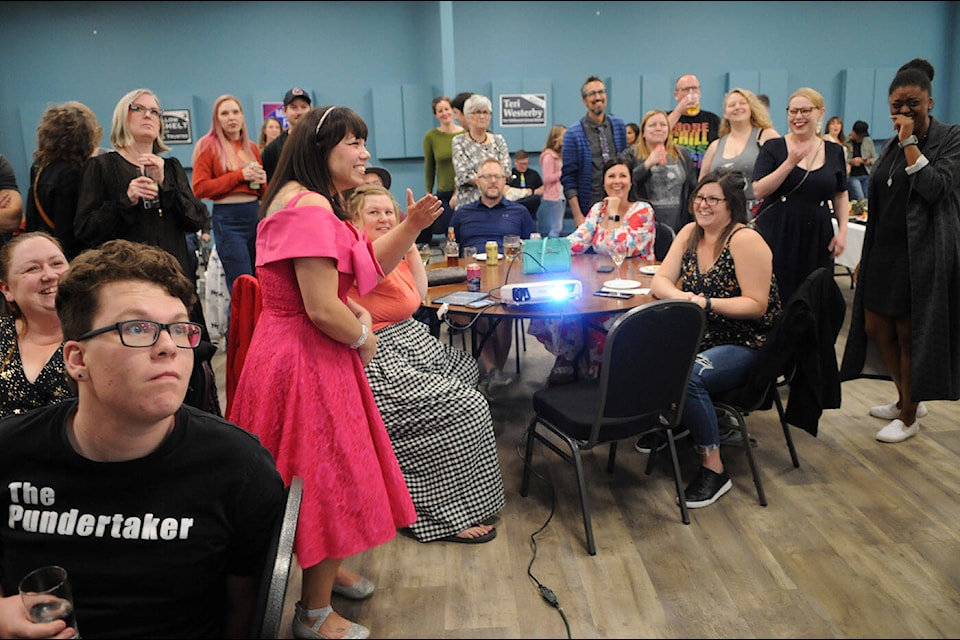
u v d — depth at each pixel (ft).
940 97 28.48
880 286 9.83
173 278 3.54
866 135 25.29
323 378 5.69
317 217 5.36
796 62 27.86
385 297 7.95
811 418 8.40
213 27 26.45
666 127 14.05
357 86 27.25
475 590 6.99
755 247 8.66
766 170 11.55
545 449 10.25
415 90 27.04
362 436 5.87
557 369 11.30
